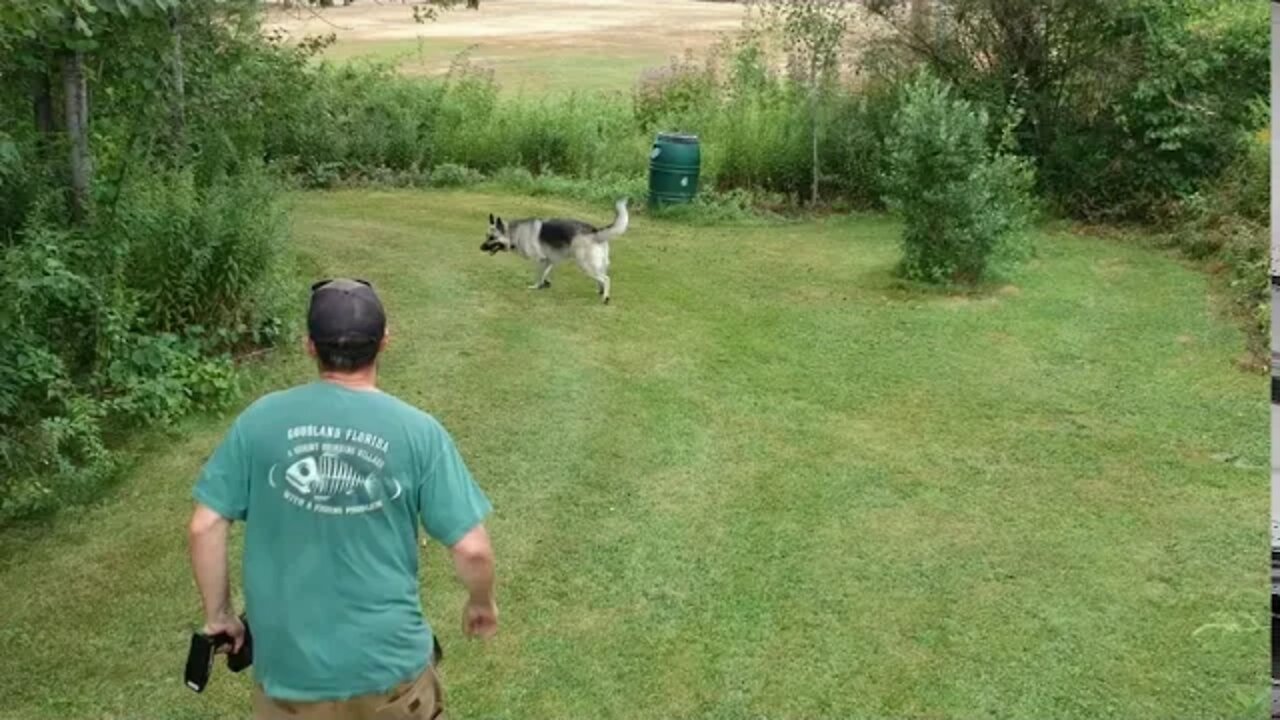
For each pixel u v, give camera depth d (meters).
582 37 32.03
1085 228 13.42
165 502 6.21
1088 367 8.62
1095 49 13.51
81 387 7.21
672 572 5.52
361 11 39.47
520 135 16.38
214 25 10.62
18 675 4.66
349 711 2.91
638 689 4.60
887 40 14.68
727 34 23.84
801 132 15.12
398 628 2.93
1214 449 7.10
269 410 2.94
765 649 4.88
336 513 2.87
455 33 32.91
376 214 13.76
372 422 2.91
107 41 7.73
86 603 5.21
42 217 7.06
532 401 7.71
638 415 7.51
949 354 8.88
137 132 8.59
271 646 2.89
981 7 13.88
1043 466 6.82
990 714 4.45
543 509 6.16
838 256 12.12
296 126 15.66
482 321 9.46
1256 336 9.30
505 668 4.73
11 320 6.24
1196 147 13.24
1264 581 5.46
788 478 6.60
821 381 8.24
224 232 8.24
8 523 5.95
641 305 10.08
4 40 6.47
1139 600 5.30
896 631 5.03
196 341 7.86
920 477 6.64
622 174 15.77
